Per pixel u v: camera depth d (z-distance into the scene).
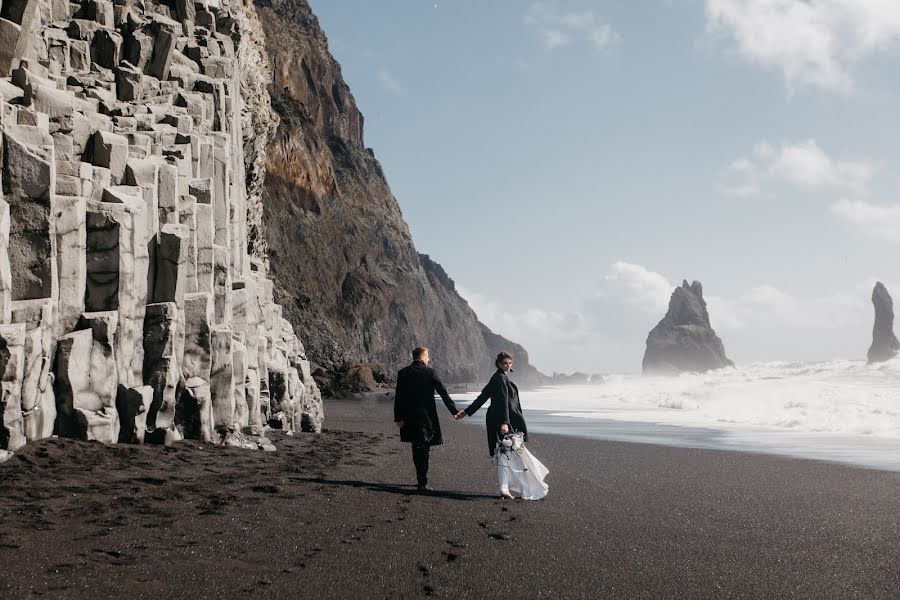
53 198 9.23
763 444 15.56
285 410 16.05
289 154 78.44
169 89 14.45
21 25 11.01
